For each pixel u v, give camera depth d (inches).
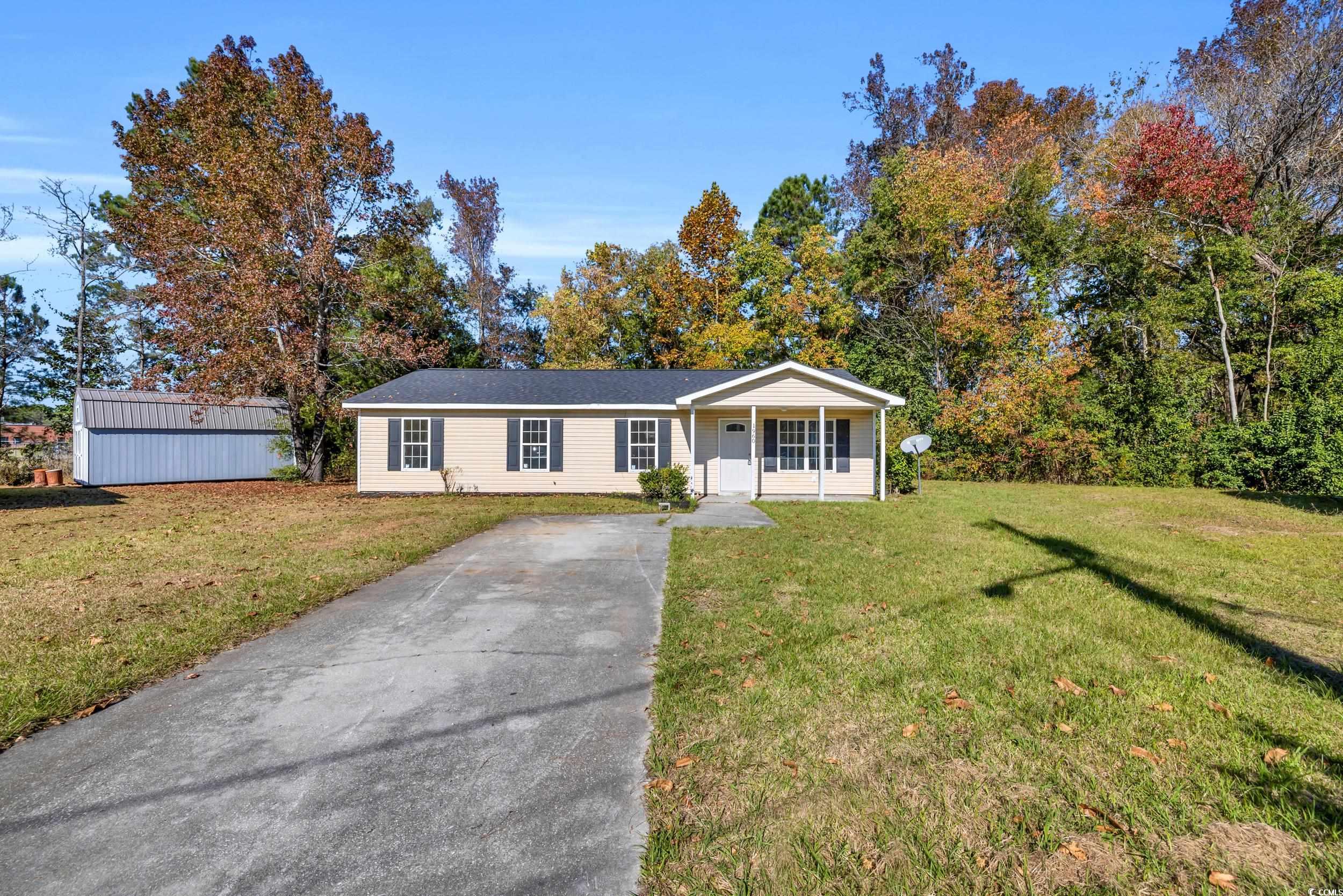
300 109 890.1
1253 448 701.9
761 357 1106.1
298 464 877.2
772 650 186.7
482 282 1343.5
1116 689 158.4
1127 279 909.8
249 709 150.6
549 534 395.2
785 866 96.2
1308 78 768.9
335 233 899.4
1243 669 172.4
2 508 562.3
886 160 1075.3
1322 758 126.0
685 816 108.6
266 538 379.9
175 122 942.4
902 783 118.2
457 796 115.0
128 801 113.2
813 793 115.3
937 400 981.8
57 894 89.8
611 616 225.0
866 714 145.3
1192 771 121.3
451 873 94.9
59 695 155.2
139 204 894.4
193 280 827.4
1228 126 837.8
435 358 962.1
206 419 878.4
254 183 793.6
